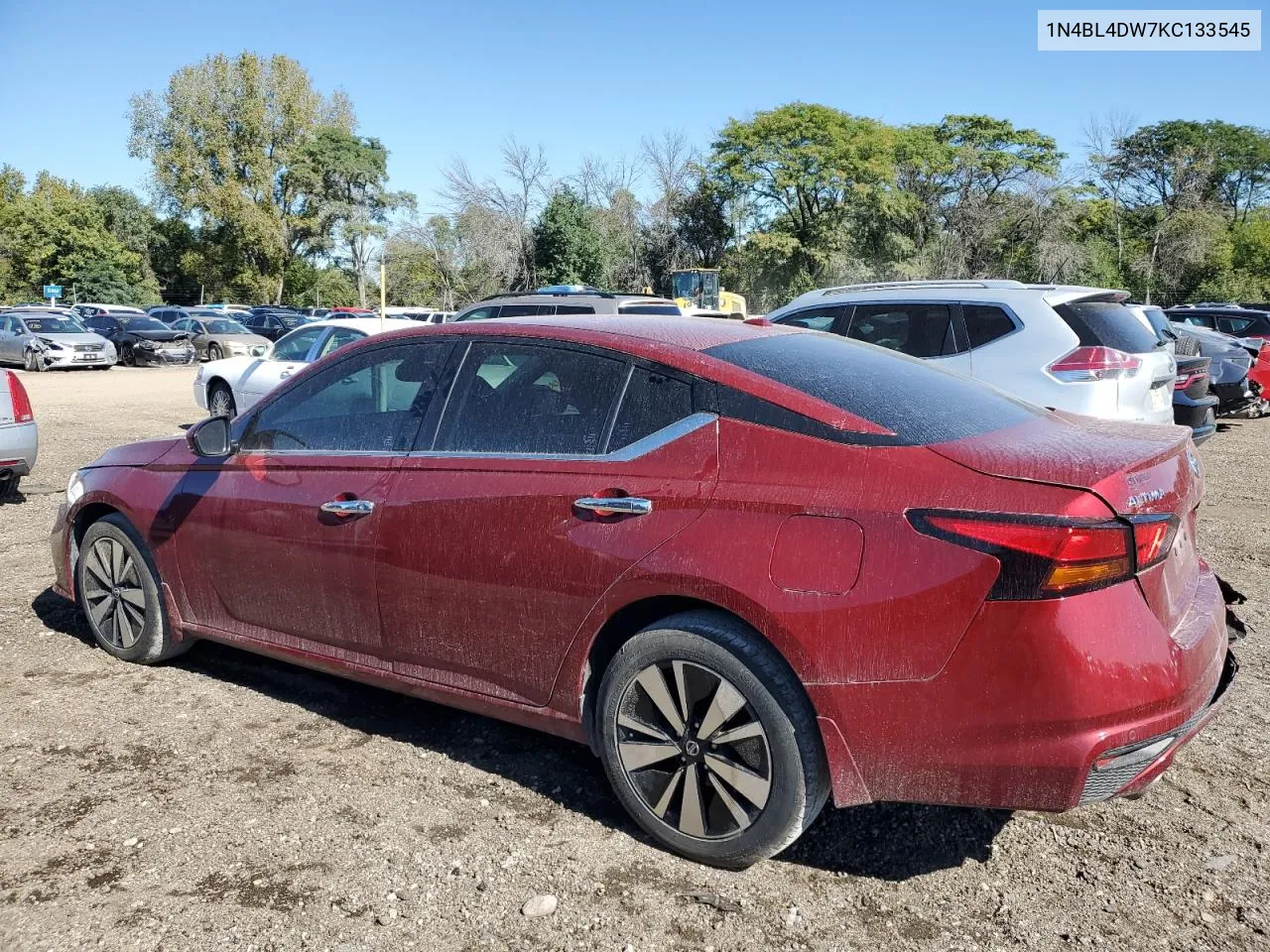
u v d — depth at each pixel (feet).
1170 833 10.05
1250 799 10.72
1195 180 205.77
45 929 8.36
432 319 85.40
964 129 196.44
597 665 10.15
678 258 168.76
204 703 13.20
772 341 11.05
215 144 213.66
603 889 9.05
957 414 9.86
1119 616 8.00
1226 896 8.95
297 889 9.00
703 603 9.36
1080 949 8.21
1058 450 8.82
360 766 11.46
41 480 30.22
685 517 9.23
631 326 10.94
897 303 25.13
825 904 8.85
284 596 12.32
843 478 8.68
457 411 11.17
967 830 10.12
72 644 15.39
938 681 8.13
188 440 13.50
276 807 10.45
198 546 13.20
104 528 14.42
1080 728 7.86
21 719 12.59
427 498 10.84
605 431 10.09
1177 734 8.26
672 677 9.39
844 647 8.37
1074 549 7.81
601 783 11.11
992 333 23.65
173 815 10.25
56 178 264.72
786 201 180.45
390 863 9.43
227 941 8.25
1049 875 9.31
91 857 9.45
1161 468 8.78
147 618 14.05
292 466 12.34
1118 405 22.17
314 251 234.17
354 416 12.08
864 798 8.61
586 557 9.66
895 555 8.25
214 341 93.30
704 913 8.70
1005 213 184.85
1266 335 56.24
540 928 8.46
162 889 8.96
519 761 11.64
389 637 11.38
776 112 176.86
